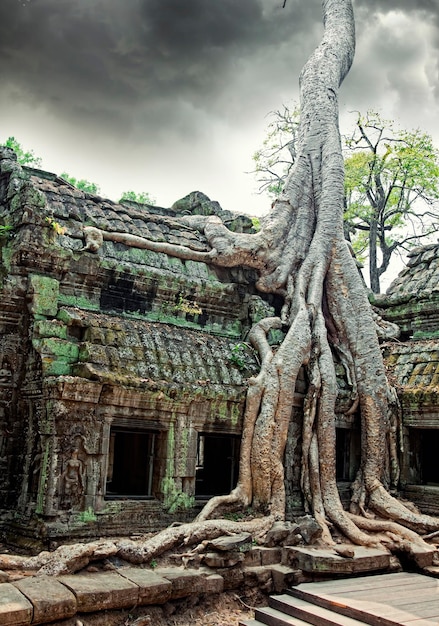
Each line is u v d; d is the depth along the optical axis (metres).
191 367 11.15
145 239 12.43
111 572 8.02
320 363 12.23
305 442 11.68
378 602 7.73
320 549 9.80
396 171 24.09
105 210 12.77
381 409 12.75
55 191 12.04
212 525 9.48
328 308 13.88
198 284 12.59
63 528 9.19
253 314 13.02
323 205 14.30
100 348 10.13
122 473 13.30
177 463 10.57
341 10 17.39
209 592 8.27
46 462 9.36
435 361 13.58
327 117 15.26
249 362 12.12
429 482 14.41
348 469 13.02
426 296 14.85
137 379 10.06
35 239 10.50
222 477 13.78
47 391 9.59
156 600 7.59
